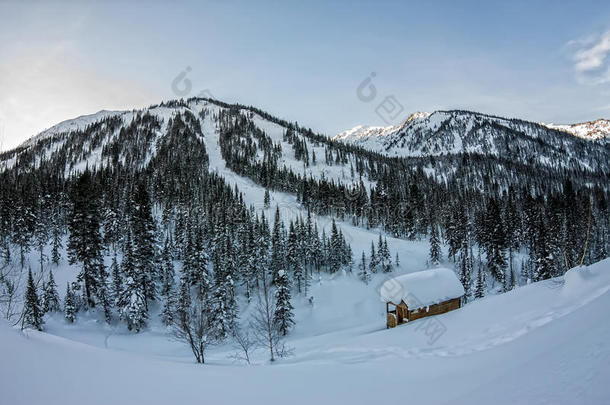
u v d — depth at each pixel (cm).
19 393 682
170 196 10069
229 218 8344
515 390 682
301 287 6706
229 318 4441
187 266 5225
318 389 1096
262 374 1304
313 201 11694
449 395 848
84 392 774
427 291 2912
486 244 6869
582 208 8712
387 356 1847
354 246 8694
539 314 1850
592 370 620
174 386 963
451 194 13238
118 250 6788
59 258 6347
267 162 17900
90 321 4684
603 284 1892
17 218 5906
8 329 1014
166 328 4644
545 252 5312
